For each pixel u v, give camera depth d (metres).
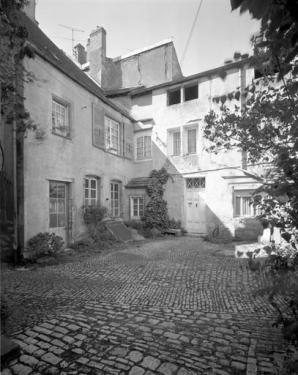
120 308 3.70
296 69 1.41
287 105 1.88
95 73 14.01
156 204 11.64
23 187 6.44
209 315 3.43
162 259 6.91
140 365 2.36
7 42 3.60
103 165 10.23
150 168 12.42
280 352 2.49
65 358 2.48
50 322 3.22
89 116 9.41
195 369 2.29
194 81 11.27
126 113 11.98
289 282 1.87
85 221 8.85
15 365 2.38
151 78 13.64
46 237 6.79
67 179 8.09
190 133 11.63
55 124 7.89
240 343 2.70
